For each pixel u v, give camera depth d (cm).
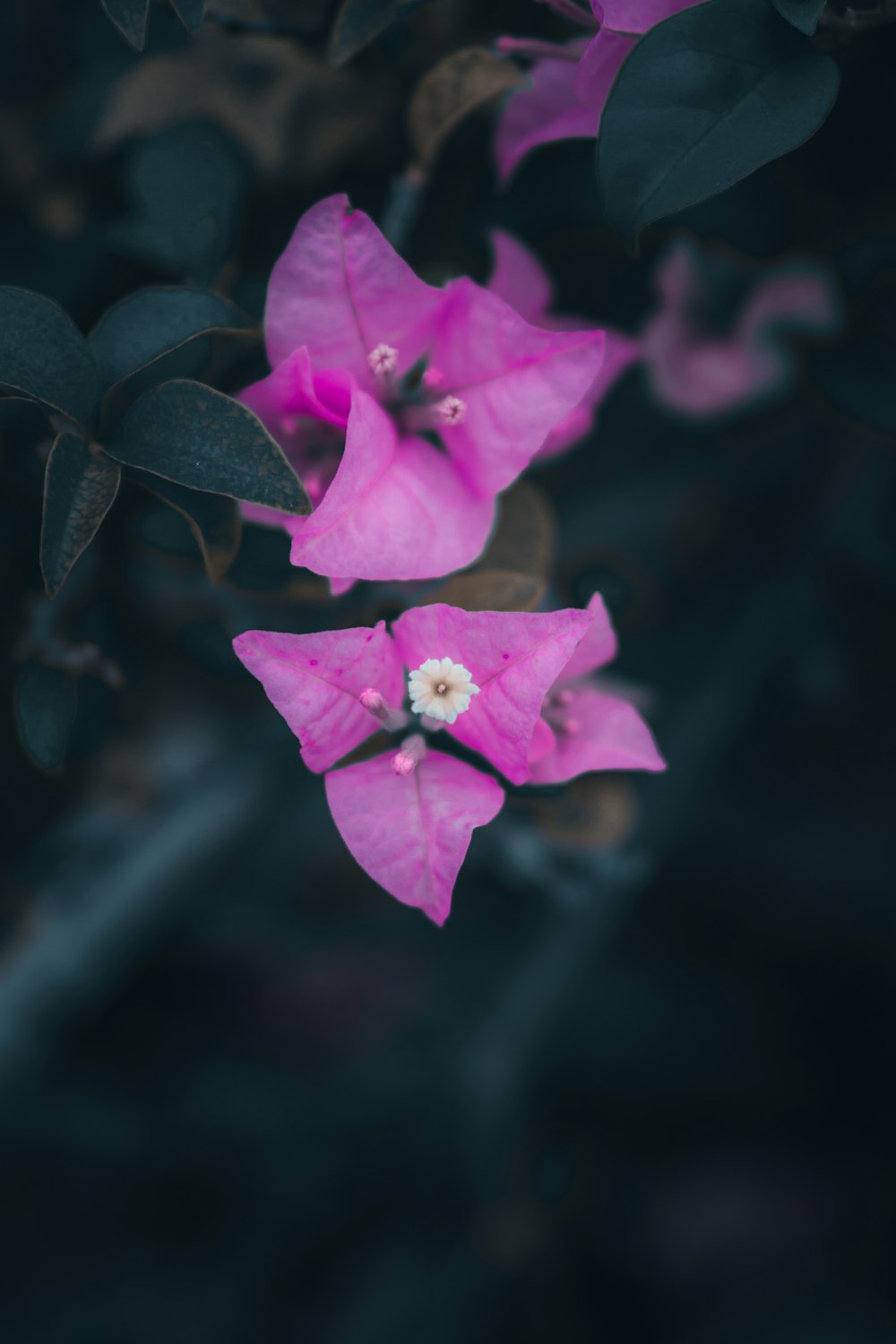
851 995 95
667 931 99
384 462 52
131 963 78
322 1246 90
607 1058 96
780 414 71
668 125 51
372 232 52
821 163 61
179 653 63
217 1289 89
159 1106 91
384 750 53
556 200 61
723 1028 96
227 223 59
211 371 54
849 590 77
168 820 73
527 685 51
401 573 52
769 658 77
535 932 86
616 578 67
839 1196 93
